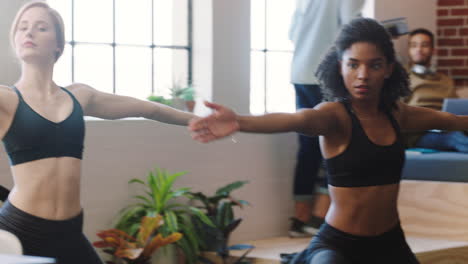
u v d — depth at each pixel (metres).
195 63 5.02
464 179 4.77
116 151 4.38
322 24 4.95
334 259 2.36
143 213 4.40
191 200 4.75
